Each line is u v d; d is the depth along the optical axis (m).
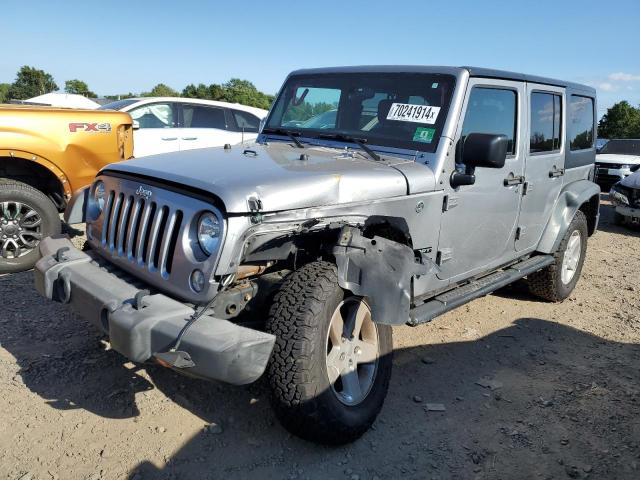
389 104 3.92
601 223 10.95
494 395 3.74
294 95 4.55
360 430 3.04
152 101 9.04
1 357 3.79
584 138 5.72
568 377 4.05
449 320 5.04
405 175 3.38
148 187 3.04
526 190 4.58
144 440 3.02
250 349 2.45
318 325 2.79
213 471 2.83
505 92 4.21
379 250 2.96
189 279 2.74
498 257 4.51
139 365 3.78
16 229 5.47
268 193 2.75
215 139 9.48
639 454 3.15
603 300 5.87
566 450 3.18
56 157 5.86
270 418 3.28
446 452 3.11
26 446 2.91
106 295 2.80
